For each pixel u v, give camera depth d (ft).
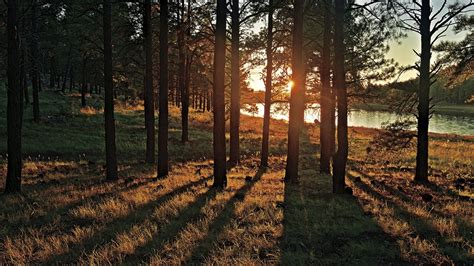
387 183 43.62
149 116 58.39
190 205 28.89
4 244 20.22
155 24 64.28
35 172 49.26
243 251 18.78
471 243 20.04
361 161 70.69
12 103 35.55
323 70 50.14
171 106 158.40
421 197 34.37
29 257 18.39
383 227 23.09
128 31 57.57
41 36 61.87
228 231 21.66
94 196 33.06
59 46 97.91
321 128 52.44
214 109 38.27
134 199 30.58
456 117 258.78
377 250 19.36
